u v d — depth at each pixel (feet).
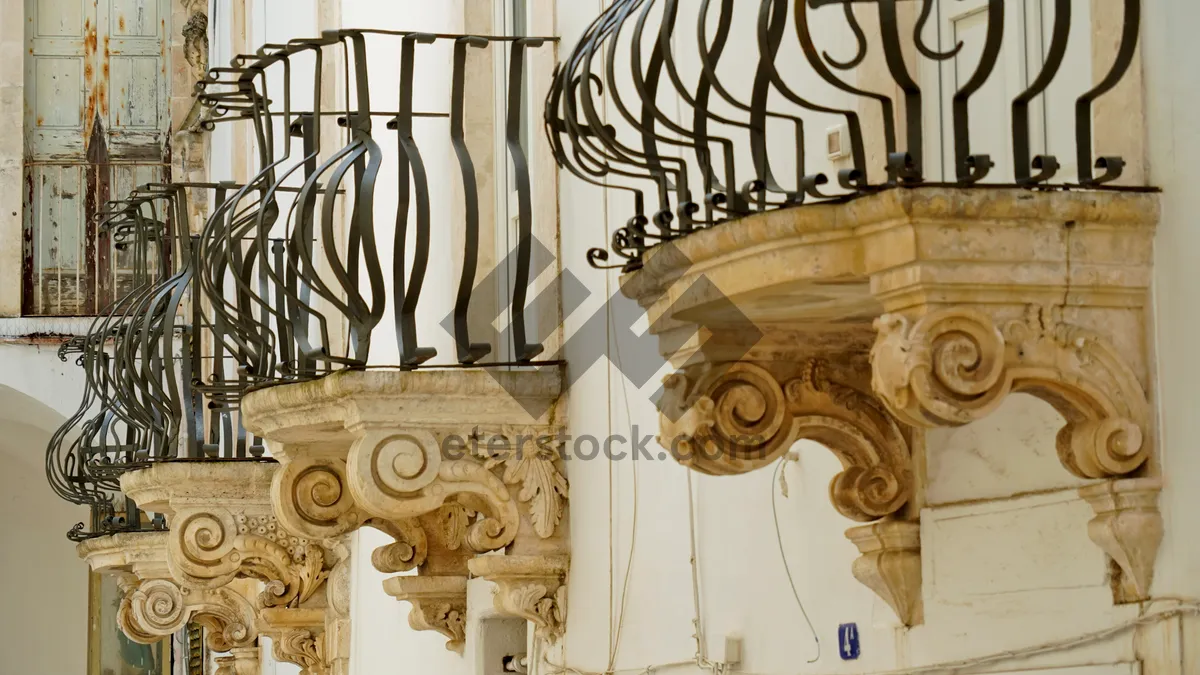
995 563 21.38
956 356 18.30
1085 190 18.84
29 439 99.50
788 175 25.77
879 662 23.61
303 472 35.55
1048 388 18.93
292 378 34.32
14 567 105.81
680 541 28.91
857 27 18.44
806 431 22.70
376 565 38.73
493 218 39.29
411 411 31.04
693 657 28.35
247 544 44.68
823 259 19.10
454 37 31.35
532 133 35.55
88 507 107.04
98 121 92.32
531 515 32.60
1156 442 18.93
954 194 18.21
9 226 87.51
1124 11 18.79
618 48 31.40
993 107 22.68
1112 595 19.53
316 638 49.78
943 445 22.48
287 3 63.00
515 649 38.55
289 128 33.60
